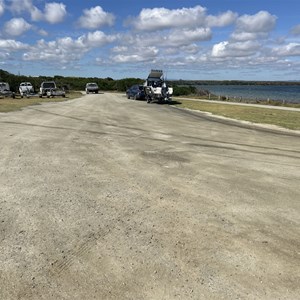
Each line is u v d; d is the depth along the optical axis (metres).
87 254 3.56
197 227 4.23
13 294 2.91
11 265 3.33
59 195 5.20
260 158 8.29
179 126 14.40
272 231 4.17
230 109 25.20
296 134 13.17
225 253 3.63
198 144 10.01
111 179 6.09
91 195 5.24
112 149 8.73
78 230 4.08
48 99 33.50
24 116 16.06
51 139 9.88
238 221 4.43
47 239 3.85
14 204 4.81
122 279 3.15
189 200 5.15
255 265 3.41
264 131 13.83
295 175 6.73
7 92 35.28
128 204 4.92
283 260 3.51
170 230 4.13
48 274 3.20
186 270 3.30
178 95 51.53
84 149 8.61
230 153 8.80
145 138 10.70
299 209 4.89
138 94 35.59
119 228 4.15
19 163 7.01
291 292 2.99
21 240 3.81
